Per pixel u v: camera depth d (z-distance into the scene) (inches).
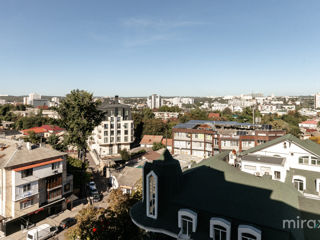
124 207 838.5
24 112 7140.8
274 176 938.1
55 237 1155.3
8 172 1196.5
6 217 1186.0
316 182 872.3
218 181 653.9
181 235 557.0
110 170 2021.4
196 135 2664.9
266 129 2374.5
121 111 3189.0
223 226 503.8
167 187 613.0
